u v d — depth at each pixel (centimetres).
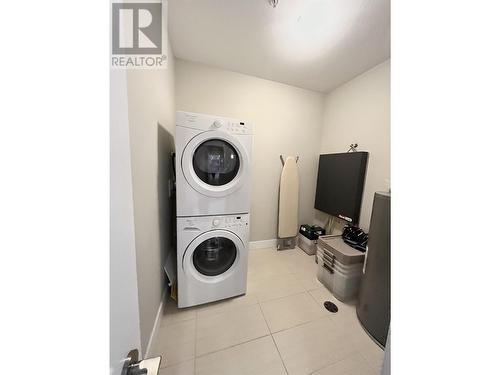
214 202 134
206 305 146
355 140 213
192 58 192
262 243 256
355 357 110
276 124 239
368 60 183
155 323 117
